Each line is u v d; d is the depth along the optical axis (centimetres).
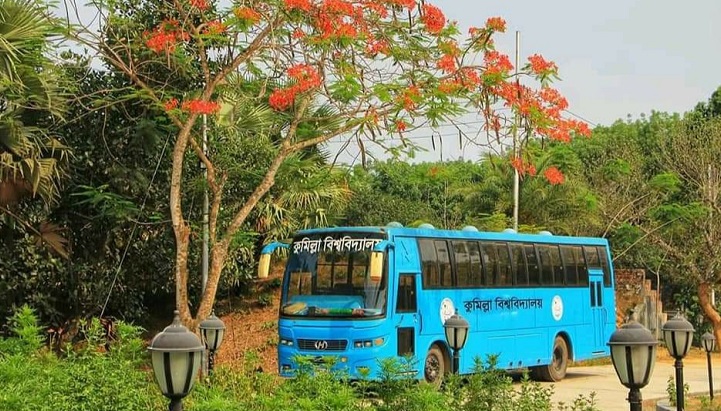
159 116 1928
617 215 2994
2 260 1948
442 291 1833
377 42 1573
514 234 2083
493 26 1586
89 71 2016
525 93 1631
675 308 3484
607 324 2377
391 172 2111
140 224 2023
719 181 2667
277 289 2791
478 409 1049
